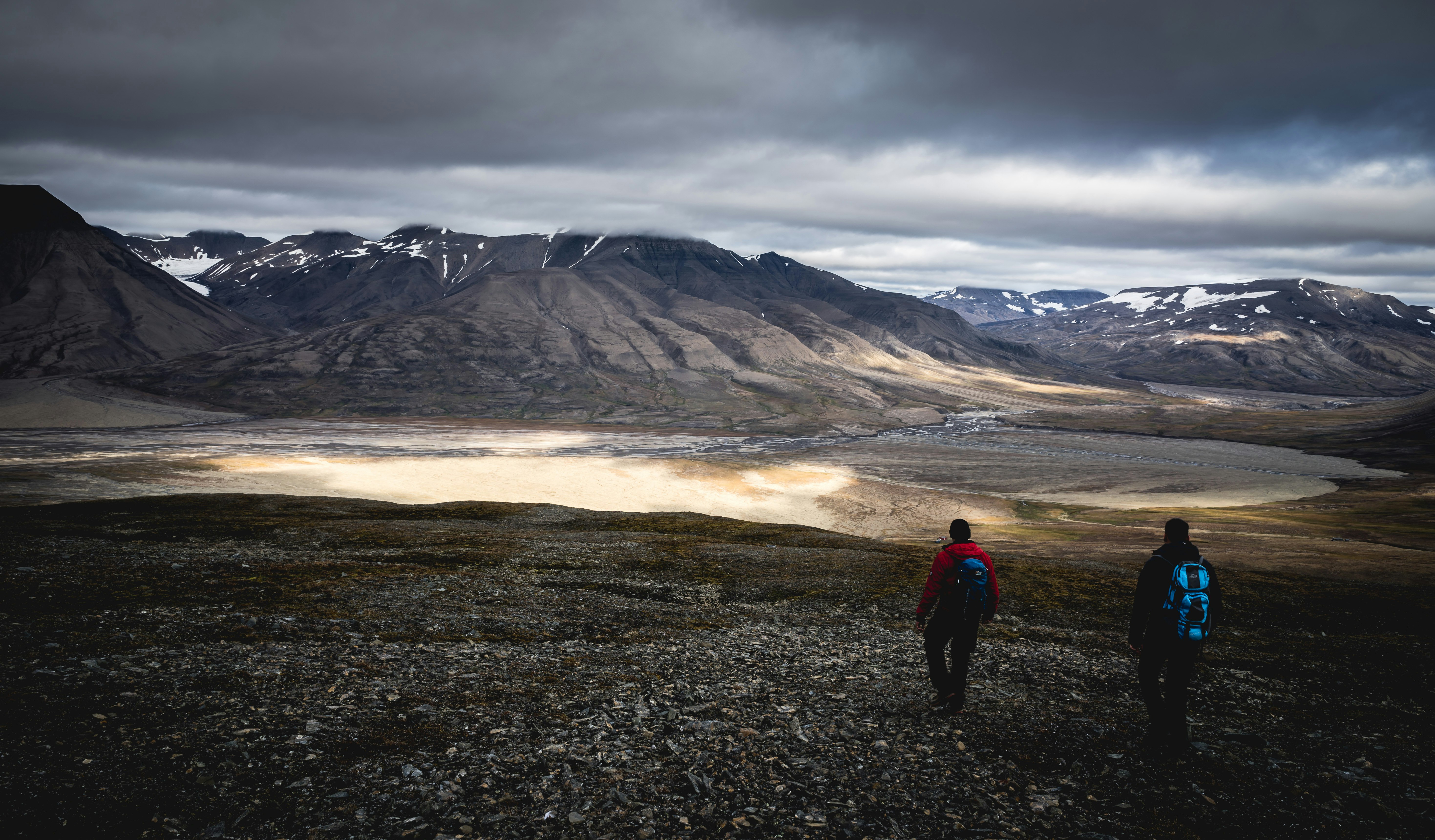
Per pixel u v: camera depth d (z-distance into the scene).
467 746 10.73
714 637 20.09
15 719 10.25
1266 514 101.38
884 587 30.62
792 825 8.73
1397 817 9.13
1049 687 15.27
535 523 53.62
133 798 8.44
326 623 18.27
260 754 9.88
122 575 23.66
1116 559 48.03
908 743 11.36
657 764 10.39
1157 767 10.52
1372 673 18.28
